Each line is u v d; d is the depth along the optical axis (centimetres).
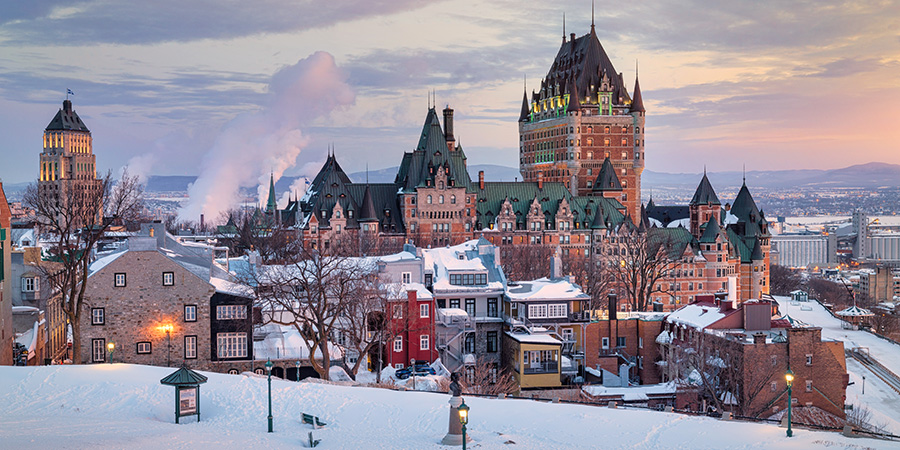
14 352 9700
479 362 10194
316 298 9812
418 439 6000
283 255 16762
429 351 10119
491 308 11125
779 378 9169
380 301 9819
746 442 5944
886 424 9981
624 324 11238
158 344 9112
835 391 9250
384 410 6756
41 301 10894
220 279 9894
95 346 9019
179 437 5688
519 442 5972
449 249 11806
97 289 9019
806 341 9206
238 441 5722
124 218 11600
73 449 5188
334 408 6781
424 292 10331
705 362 9056
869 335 19162
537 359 9844
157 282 9119
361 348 9800
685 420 6625
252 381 7350
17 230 12238
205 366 9162
